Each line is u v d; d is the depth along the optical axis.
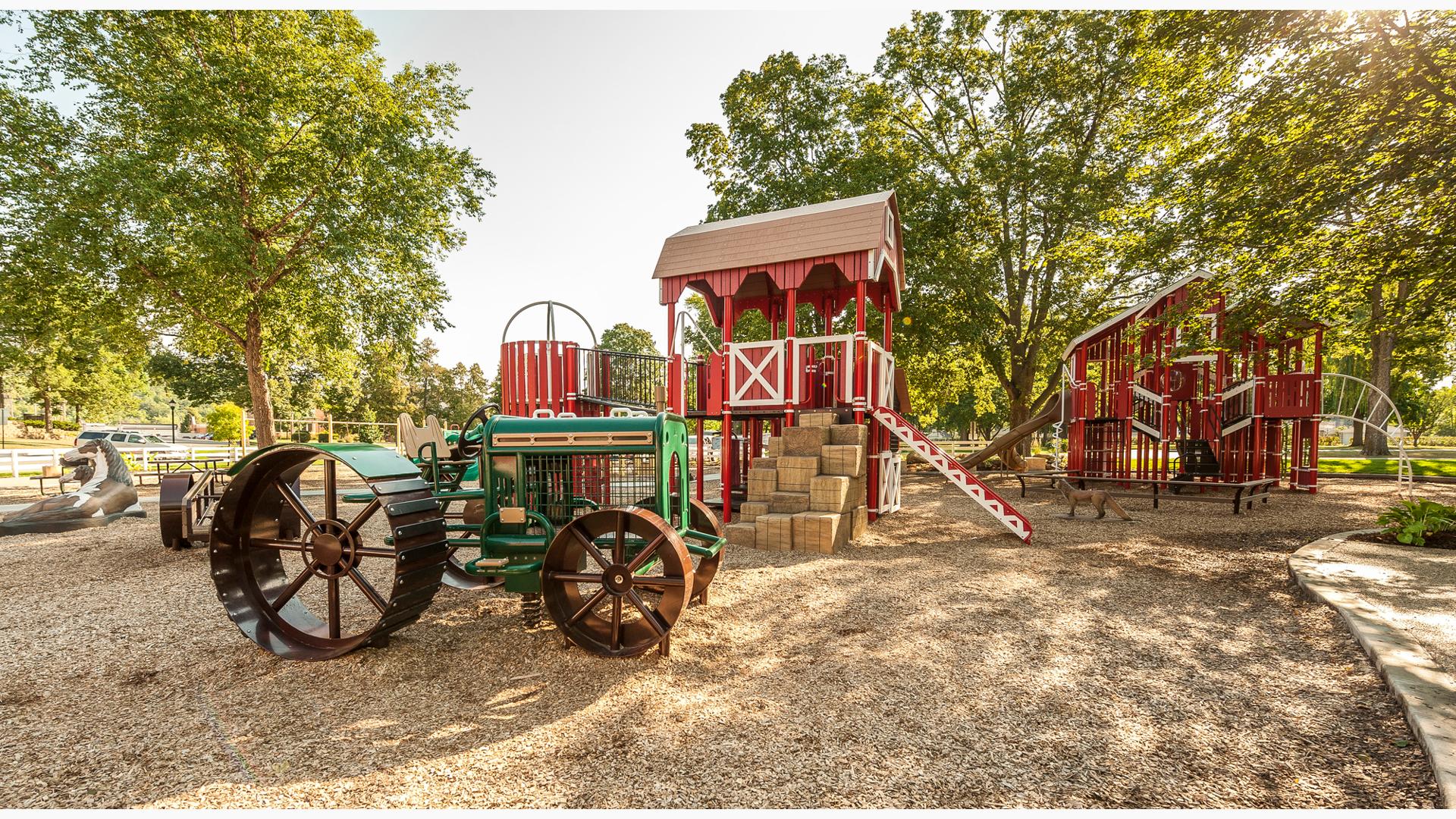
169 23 14.46
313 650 3.76
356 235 15.65
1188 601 5.06
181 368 28.77
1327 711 3.04
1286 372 13.66
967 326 17.64
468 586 5.34
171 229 12.80
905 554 6.98
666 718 2.99
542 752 2.67
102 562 6.48
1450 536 6.84
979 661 3.74
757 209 18.14
